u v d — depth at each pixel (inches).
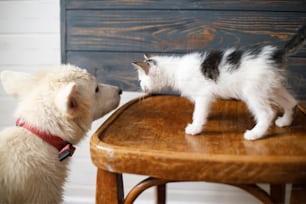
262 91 27.6
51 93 30.3
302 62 34.4
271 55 27.9
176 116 34.6
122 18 38.6
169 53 38.7
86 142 48.1
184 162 23.3
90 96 31.9
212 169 23.0
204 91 29.5
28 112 30.5
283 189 38.5
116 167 24.7
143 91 38.0
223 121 32.6
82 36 39.6
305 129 30.0
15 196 29.4
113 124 31.5
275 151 24.5
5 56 44.8
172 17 38.0
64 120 30.2
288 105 30.2
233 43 37.3
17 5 43.1
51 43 44.1
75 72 32.2
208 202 49.9
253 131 27.6
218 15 37.1
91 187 49.6
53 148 31.0
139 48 39.3
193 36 38.0
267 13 36.0
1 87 43.1
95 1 38.4
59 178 32.0
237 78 27.9
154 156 23.6
